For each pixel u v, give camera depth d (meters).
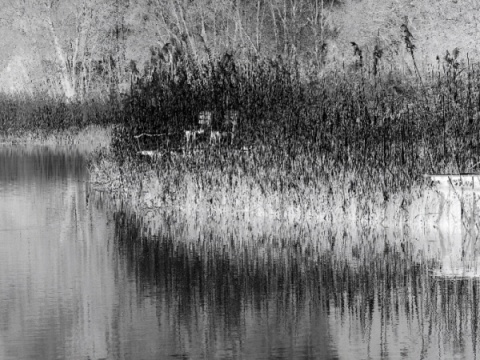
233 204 20.52
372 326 11.57
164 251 16.80
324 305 12.66
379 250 16.53
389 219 18.81
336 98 21.67
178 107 23.36
